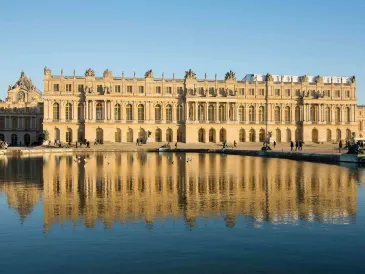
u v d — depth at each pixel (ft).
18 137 650.02
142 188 143.54
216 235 83.97
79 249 76.43
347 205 111.04
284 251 75.05
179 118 604.08
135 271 67.00
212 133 609.01
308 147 513.04
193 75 603.26
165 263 70.03
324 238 81.92
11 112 644.69
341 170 203.41
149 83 594.65
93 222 94.38
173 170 209.36
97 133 579.48
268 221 94.58
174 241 80.43
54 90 572.51
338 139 644.69
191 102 596.70
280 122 627.46
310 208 107.45
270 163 256.93
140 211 105.09
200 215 100.37
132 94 588.50
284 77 652.89
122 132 585.22
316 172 193.77
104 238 82.38
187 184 153.38
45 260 71.56
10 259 72.08
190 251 75.20
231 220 95.50
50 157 332.39
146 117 593.42
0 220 96.84
